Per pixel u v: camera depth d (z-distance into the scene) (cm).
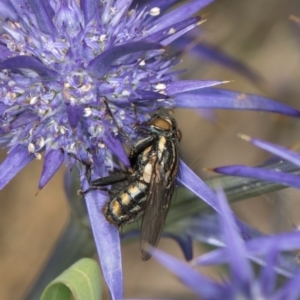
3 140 12
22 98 12
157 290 16
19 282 17
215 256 10
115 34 12
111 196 12
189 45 13
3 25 12
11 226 17
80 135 12
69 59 12
